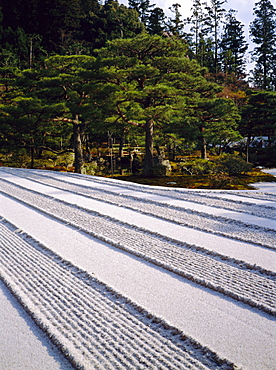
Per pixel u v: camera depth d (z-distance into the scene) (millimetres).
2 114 23125
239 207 8602
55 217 7781
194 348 2924
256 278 4289
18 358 2879
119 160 29484
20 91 26234
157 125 20203
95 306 3695
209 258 5008
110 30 52812
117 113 18922
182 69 19156
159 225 6949
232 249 5406
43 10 49500
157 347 2953
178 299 3828
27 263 5027
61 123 23766
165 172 19562
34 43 45594
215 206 8750
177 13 42812
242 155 30141
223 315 3477
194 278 4305
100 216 7824
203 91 22906
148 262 4996
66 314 3539
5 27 49281
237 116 28328
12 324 3422
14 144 24297
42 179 15172
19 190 11914
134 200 9750
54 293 4027
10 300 3955
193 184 16594
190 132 19172
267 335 3113
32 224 7234
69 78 20891
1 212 8406
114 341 3061
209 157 29953
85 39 52812
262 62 58000
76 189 12070
